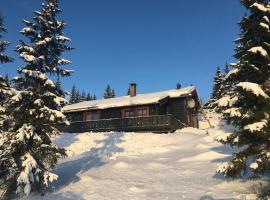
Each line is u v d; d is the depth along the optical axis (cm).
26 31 1659
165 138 2886
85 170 1942
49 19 1750
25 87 1647
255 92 1174
